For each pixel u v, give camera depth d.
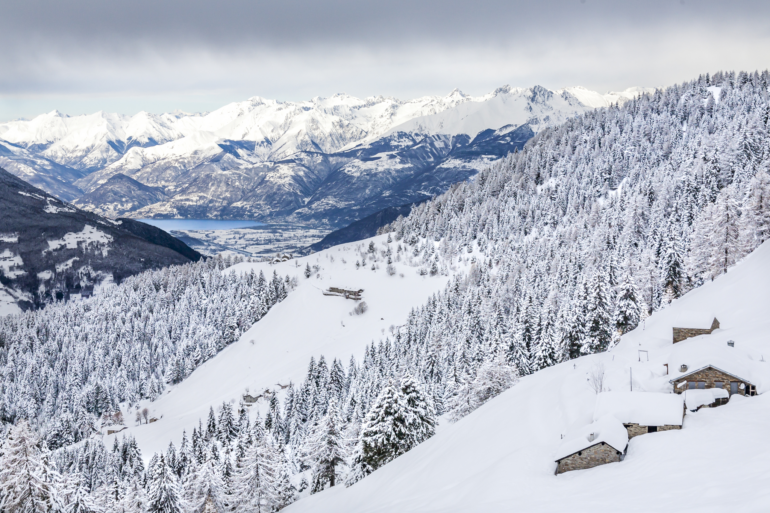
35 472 61.00
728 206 117.94
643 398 55.59
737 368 58.62
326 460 98.81
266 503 91.44
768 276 89.56
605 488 44.19
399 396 90.62
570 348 112.00
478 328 166.50
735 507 33.00
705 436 48.47
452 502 54.69
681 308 98.62
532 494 47.72
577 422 59.03
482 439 71.69
